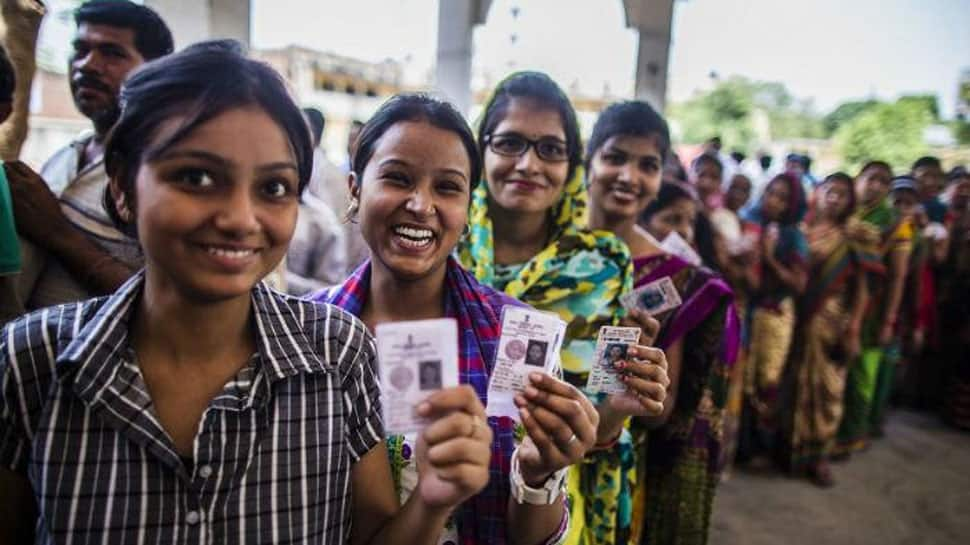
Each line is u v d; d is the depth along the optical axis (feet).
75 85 6.14
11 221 4.77
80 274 5.28
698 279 6.64
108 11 5.93
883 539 11.04
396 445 4.01
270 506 2.75
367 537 3.42
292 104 2.78
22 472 2.65
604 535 5.67
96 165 5.77
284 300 3.24
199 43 2.74
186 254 2.56
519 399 3.38
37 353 2.61
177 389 2.78
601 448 5.14
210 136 2.49
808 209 14.89
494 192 5.75
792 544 10.73
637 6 17.71
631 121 6.75
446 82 17.90
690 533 6.89
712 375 6.70
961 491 13.07
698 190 14.49
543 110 5.52
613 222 7.04
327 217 8.70
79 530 2.45
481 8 17.47
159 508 2.53
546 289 5.65
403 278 4.19
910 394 18.78
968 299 17.12
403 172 4.03
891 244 13.98
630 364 4.22
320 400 2.98
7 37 5.75
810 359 12.94
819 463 13.05
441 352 2.87
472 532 3.98
